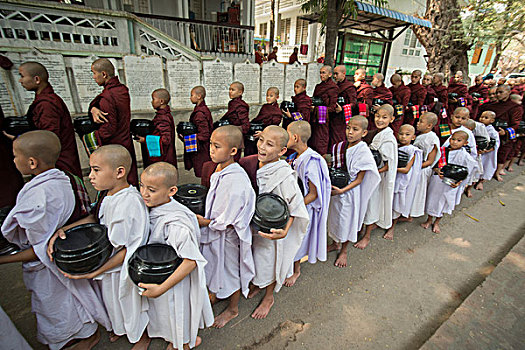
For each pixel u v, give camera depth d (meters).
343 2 6.68
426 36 9.12
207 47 9.05
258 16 18.72
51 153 1.57
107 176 1.54
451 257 3.13
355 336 2.09
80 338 1.84
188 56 5.69
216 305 2.34
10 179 2.95
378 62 10.63
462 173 3.20
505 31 8.59
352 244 3.32
